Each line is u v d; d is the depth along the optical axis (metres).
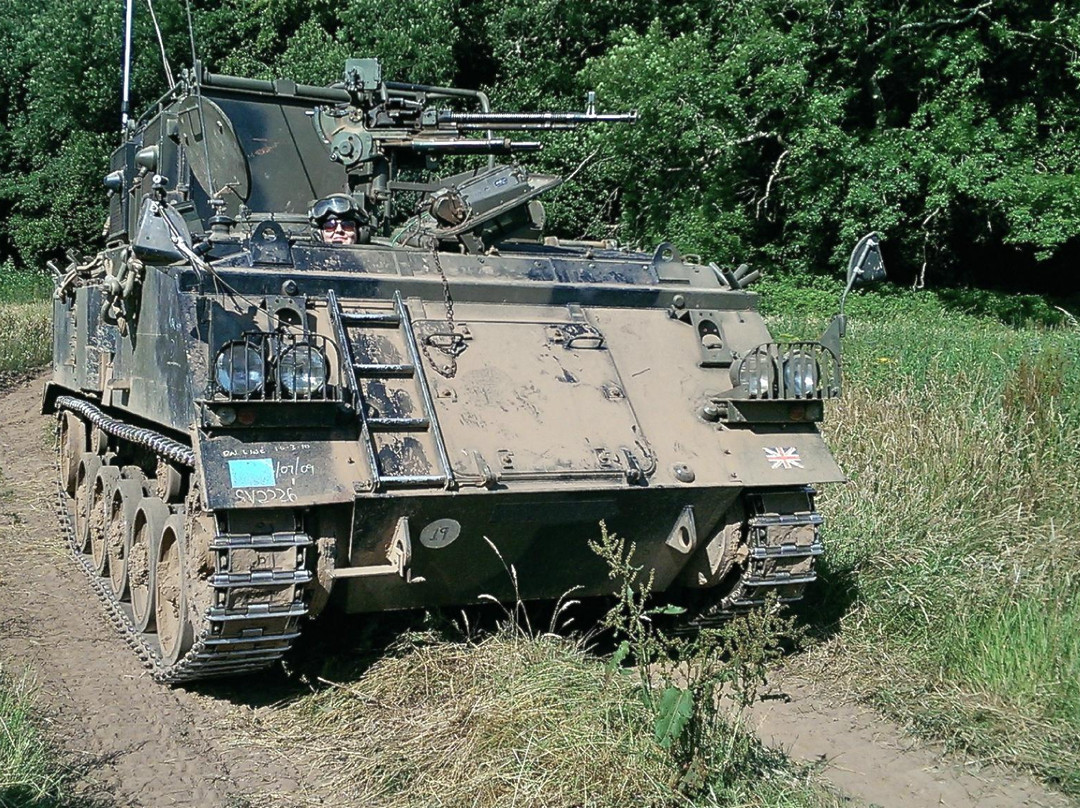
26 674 7.08
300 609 6.24
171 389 6.79
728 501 7.10
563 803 5.37
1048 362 11.05
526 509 6.55
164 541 7.54
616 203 24.38
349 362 6.58
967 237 24.73
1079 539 8.99
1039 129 22.00
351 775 5.93
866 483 9.88
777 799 5.59
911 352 12.98
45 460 15.38
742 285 8.20
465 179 9.27
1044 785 6.08
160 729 6.62
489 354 7.02
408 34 23.28
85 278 10.51
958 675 7.33
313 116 9.27
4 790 5.33
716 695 6.29
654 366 7.39
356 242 7.77
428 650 6.97
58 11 29.69
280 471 6.12
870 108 22.47
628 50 21.08
